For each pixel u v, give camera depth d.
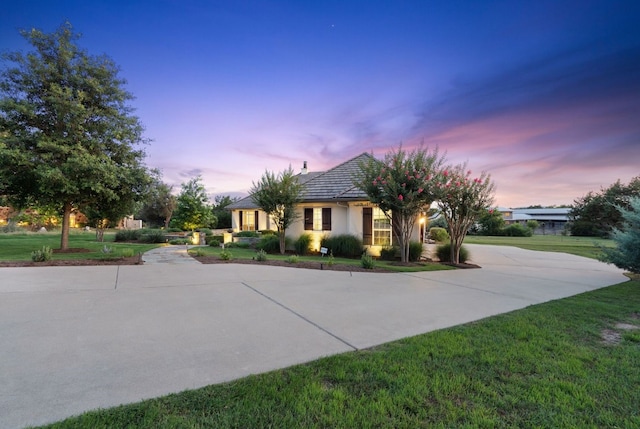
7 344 3.35
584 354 3.27
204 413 2.16
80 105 10.89
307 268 9.23
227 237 17.20
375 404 2.31
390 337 3.81
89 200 12.55
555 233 39.62
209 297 5.67
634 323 4.41
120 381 2.59
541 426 2.09
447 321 4.50
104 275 7.39
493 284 7.59
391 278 8.06
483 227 35.97
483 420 2.13
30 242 15.74
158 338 3.62
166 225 33.22
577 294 6.57
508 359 3.14
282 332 3.92
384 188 10.55
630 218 7.91
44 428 1.93
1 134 10.66
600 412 2.26
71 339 3.53
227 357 3.13
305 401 2.33
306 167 25.22
